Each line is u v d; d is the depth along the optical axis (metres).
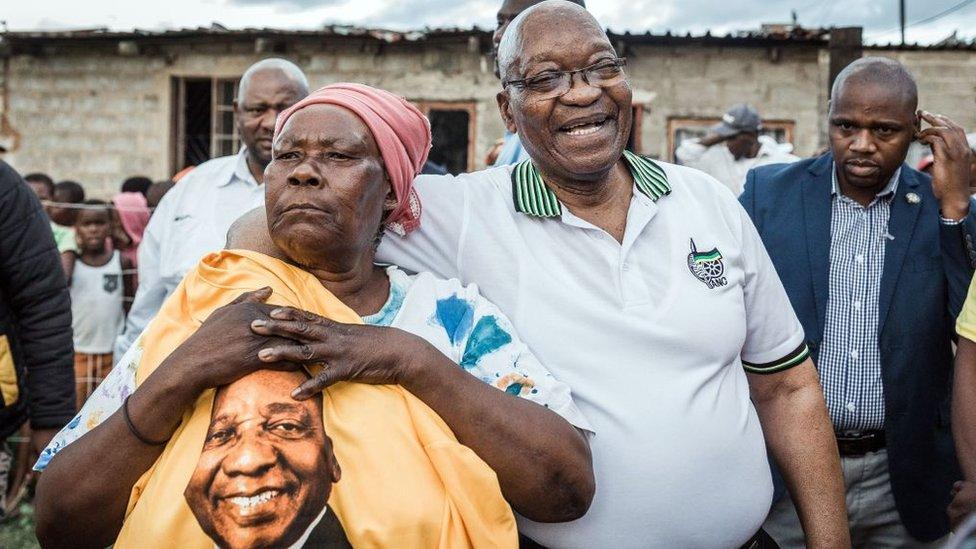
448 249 2.19
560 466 1.82
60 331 3.47
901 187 3.20
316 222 1.80
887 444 3.11
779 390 2.50
